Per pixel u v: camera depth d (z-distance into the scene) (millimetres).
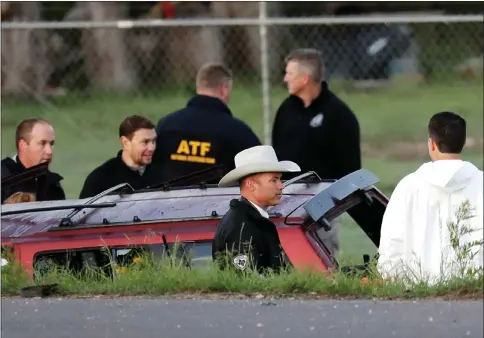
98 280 24156
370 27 97250
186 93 100188
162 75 100750
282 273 23172
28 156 33562
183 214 25578
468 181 24641
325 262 24172
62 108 93875
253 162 24672
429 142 25234
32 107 92312
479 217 24531
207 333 21172
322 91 38344
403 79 100000
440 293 22000
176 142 36344
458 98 95562
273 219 24578
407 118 93500
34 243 25250
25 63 93062
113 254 25016
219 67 36938
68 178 63688
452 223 24172
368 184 26750
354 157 38438
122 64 100062
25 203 27922
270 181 24656
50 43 95312
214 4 88312
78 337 21438
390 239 24625
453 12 95000
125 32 99625
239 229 23719
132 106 96812
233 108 95500
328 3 94438
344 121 38188
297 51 38562
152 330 21344
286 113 38562
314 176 28516
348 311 20844
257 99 98000
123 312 21469
